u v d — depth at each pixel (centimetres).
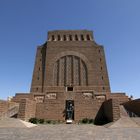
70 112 3825
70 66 5953
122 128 2234
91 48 6159
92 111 3719
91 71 5819
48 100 3806
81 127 2503
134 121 2628
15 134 1723
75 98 3812
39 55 6366
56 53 6125
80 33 6669
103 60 6128
